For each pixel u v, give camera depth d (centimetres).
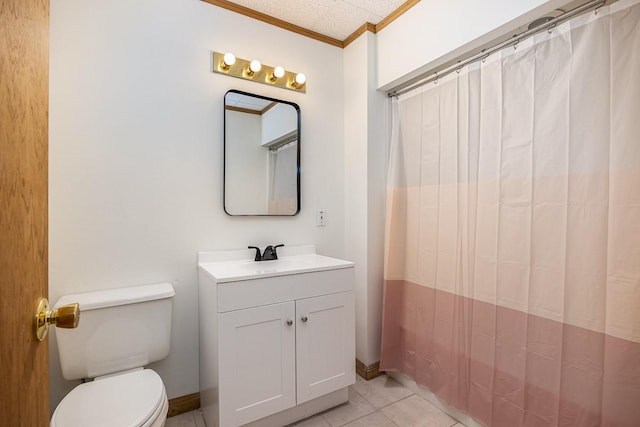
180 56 177
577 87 125
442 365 178
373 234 218
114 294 150
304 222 220
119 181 161
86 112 154
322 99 228
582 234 124
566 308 129
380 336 221
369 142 216
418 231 197
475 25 155
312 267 173
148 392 124
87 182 154
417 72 193
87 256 154
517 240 144
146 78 168
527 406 141
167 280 174
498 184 151
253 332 152
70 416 109
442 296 180
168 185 174
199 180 183
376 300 219
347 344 183
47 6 65
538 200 137
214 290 147
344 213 236
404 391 201
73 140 151
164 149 173
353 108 228
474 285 162
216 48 188
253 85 201
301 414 171
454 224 174
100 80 157
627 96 112
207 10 185
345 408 183
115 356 143
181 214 177
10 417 47
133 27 165
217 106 188
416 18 188
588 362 122
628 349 112
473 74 164
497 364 152
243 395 149
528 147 140
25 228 54
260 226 203
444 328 178
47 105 65
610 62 117
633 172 111
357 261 225
